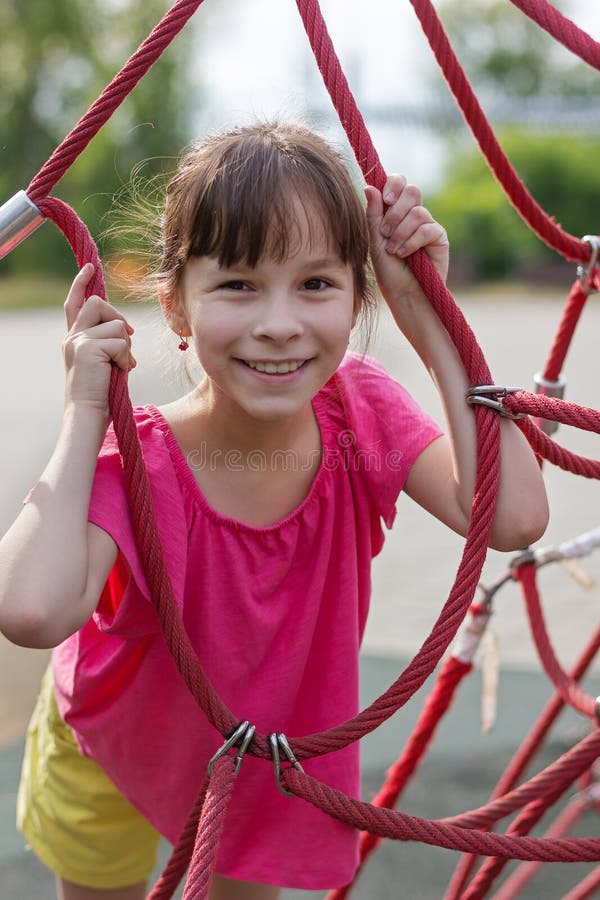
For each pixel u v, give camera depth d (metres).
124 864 1.40
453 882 1.63
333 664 1.23
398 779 1.38
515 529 1.10
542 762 2.39
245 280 1.03
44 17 21.92
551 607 3.16
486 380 1.09
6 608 0.96
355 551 1.23
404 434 1.21
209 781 1.00
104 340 1.03
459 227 22.31
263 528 1.17
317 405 1.23
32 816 1.44
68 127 22.80
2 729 2.49
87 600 1.00
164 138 20.31
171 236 1.09
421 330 1.14
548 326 11.80
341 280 1.06
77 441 1.02
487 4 27.00
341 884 1.27
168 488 1.14
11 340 11.58
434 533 4.08
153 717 1.23
